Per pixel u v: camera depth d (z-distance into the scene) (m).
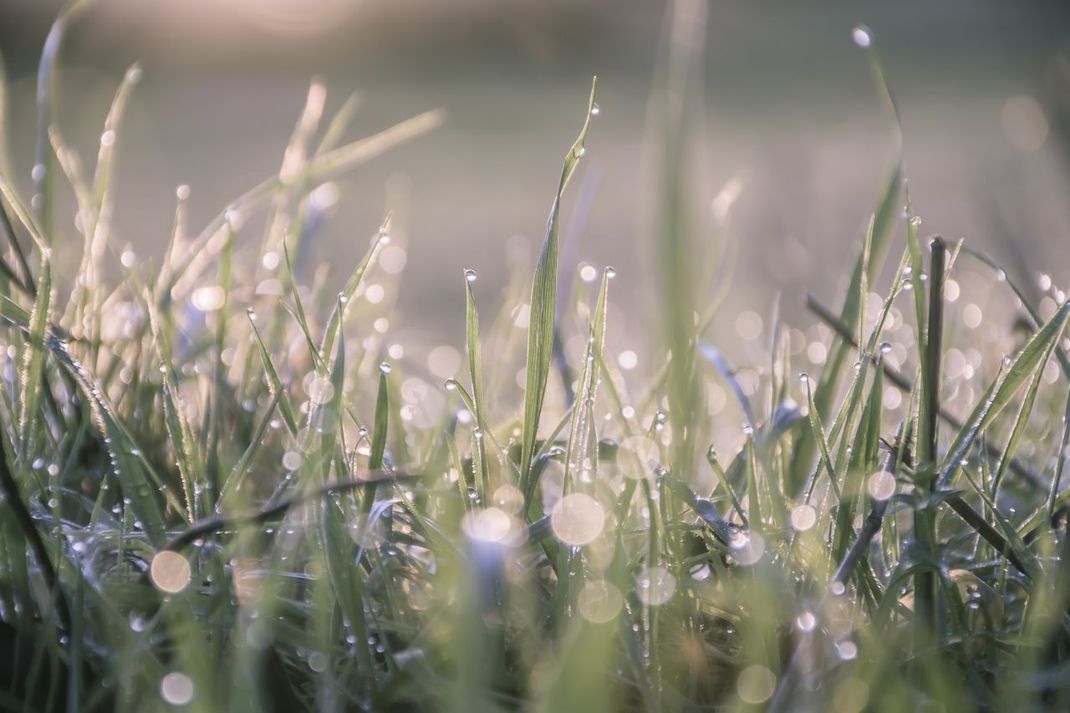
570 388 0.48
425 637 0.39
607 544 0.40
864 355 0.42
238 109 3.88
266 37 4.86
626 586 0.40
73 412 0.46
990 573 0.42
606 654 0.37
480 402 0.42
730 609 0.41
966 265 0.78
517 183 2.37
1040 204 0.92
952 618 0.40
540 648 0.39
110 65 4.38
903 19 5.66
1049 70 1.12
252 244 0.59
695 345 0.43
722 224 0.49
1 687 0.39
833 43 5.30
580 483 0.40
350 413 0.43
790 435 0.44
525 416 0.41
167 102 3.99
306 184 0.54
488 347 0.56
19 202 0.43
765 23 5.81
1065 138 1.00
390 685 0.38
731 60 5.02
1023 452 0.49
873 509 0.40
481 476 0.42
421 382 0.57
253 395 0.48
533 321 0.41
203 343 0.50
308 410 0.43
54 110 0.50
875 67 0.45
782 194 1.28
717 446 0.54
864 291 0.42
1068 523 0.39
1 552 0.41
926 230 1.37
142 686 0.38
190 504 0.42
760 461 0.42
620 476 0.44
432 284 1.40
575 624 0.39
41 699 0.39
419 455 0.47
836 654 0.38
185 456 0.42
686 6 0.38
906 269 0.42
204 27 4.77
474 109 3.96
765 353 0.58
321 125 3.49
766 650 0.39
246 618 0.38
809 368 0.56
